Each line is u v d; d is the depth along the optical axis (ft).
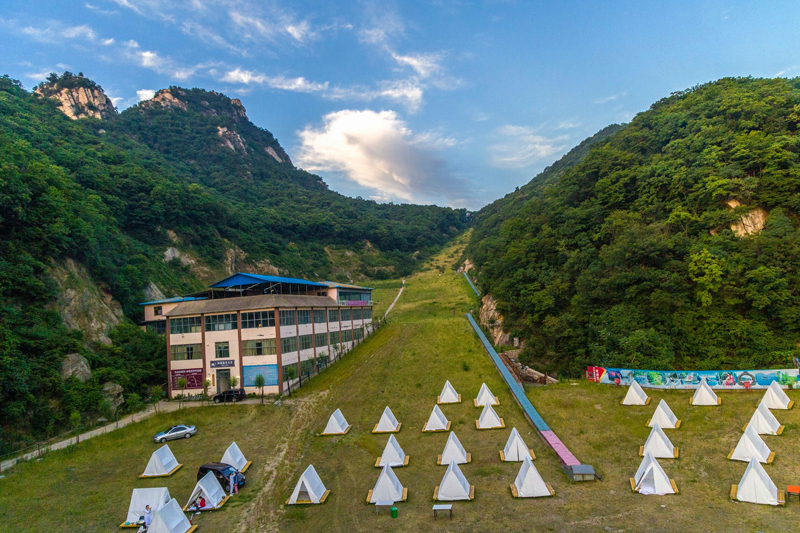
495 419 116.98
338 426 120.47
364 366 184.03
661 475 79.97
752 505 73.36
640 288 159.94
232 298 174.81
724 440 97.60
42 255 167.22
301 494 85.87
